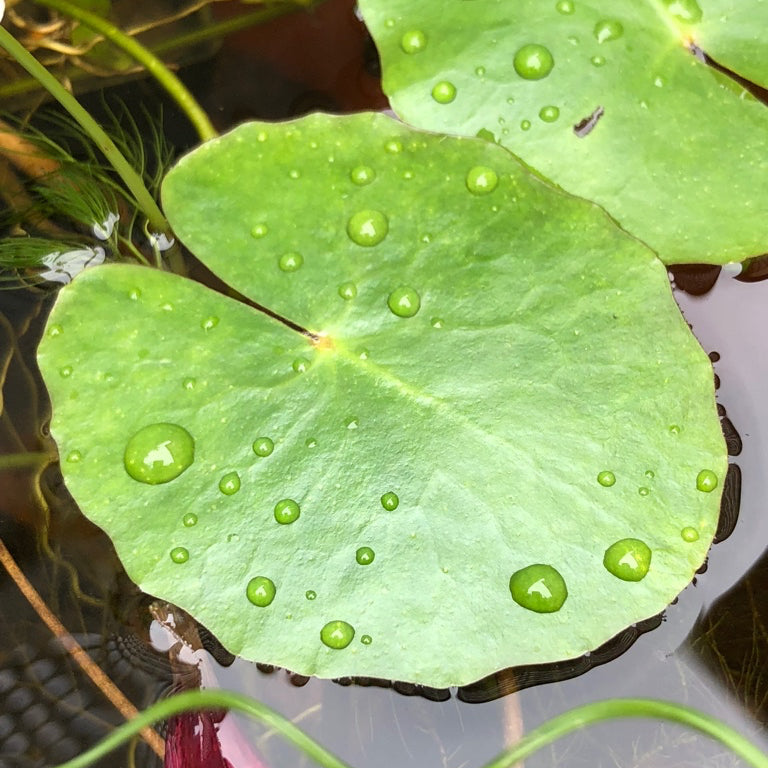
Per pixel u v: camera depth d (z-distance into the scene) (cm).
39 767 15
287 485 14
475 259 14
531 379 14
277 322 14
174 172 14
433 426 14
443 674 14
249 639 14
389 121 14
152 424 14
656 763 15
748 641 15
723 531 15
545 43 14
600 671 15
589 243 14
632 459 14
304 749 14
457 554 14
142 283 14
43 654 15
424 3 14
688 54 14
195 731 15
